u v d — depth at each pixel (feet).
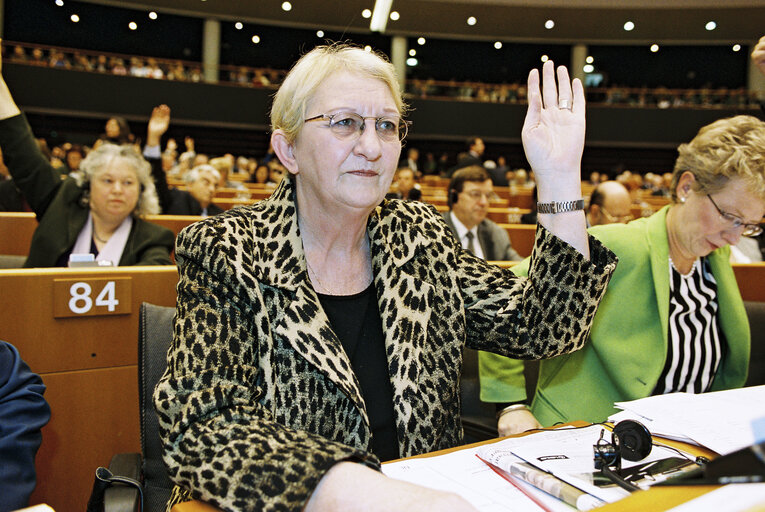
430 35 56.34
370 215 4.01
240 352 3.12
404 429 3.50
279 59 59.16
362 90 3.48
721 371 5.12
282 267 3.46
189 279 3.30
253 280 3.27
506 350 3.88
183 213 15.31
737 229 4.47
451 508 2.05
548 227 3.70
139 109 48.06
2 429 3.59
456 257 4.14
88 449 5.79
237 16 53.88
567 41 56.24
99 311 5.76
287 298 3.41
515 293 3.86
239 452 2.54
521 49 60.85
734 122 4.44
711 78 58.18
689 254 4.76
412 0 50.70
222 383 2.94
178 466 2.64
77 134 46.93
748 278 7.74
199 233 3.37
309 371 3.35
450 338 3.78
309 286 3.52
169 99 48.62
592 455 2.98
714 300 4.97
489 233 13.39
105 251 8.41
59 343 5.61
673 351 4.77
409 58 61.31
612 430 3.31
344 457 2.41
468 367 5.71
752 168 4.20
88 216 8.48
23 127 8.43
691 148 4.58
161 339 4.20
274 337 3.33
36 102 45.50
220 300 3.22
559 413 4.84
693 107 50.47
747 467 1.55
